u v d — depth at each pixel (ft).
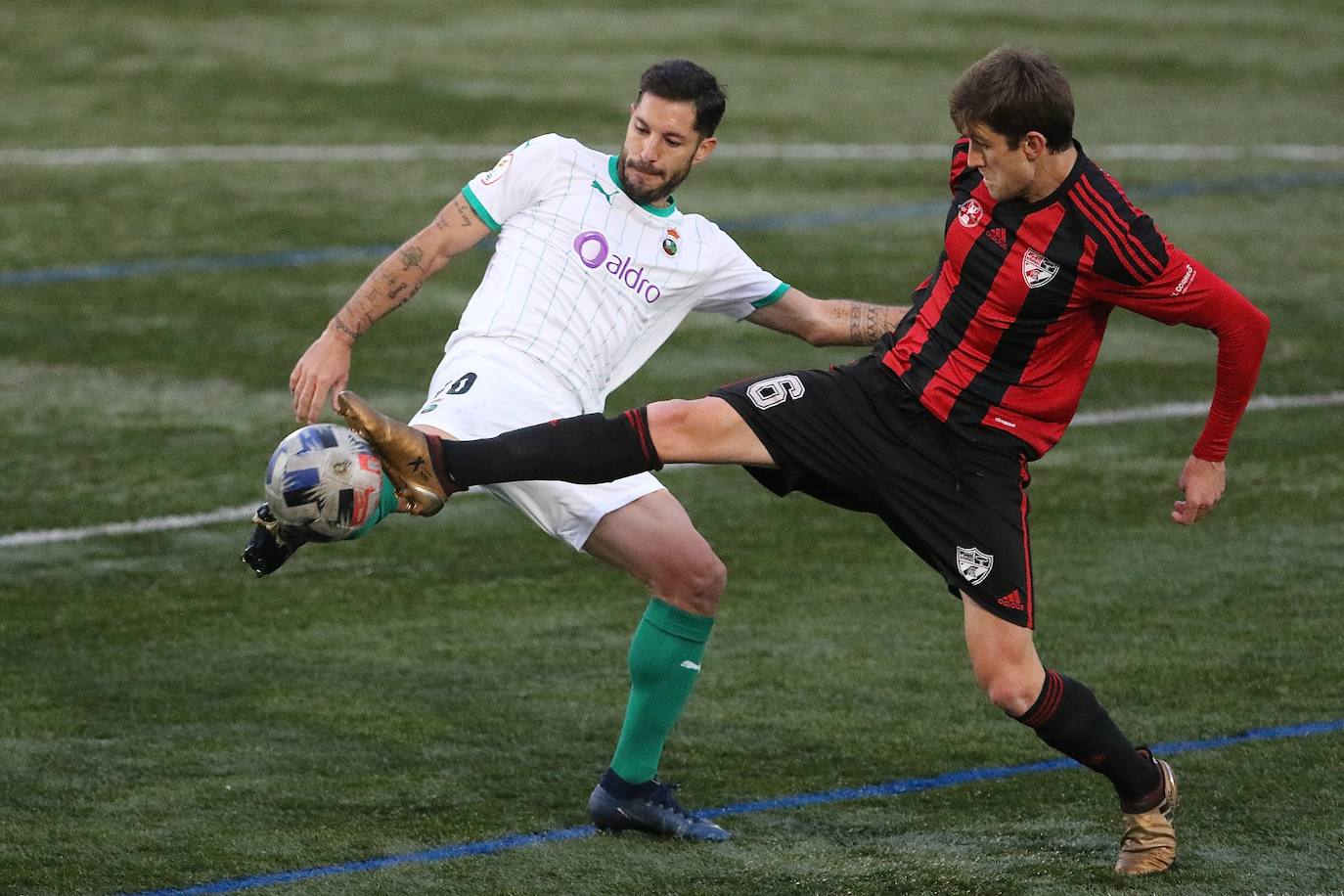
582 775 52.49
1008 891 43.96
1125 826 45.11
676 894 44.24
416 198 127.03
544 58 169.89
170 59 164.86
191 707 57.11
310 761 53.11
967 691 58.95
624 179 50.16
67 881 44.96
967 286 43.32
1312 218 127.75
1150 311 42.68
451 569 70.64
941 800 50.49
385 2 191.11
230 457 82.12
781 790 51.37
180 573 69.36
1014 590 43.29
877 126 151.43
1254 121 156.76
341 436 41.96
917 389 43.65
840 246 118.62
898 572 70.69
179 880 45.06
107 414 87.20
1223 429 44.60
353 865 46.11
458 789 51.24
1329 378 95.25
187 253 114.01
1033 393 43.47
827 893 44.16
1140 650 62.13
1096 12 200.23
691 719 56.65
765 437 43.75
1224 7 204.95
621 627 64.85
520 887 44.73
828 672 60.54
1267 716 56.13
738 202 129.08
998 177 41.88
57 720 55.83
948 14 196.44
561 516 48.67
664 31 183.42
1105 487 79.97
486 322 49.60
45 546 71.67
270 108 150.61
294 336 99.35
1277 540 73.26
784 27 186.91
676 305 51.57
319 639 63.36
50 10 180.55
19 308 102.89
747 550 73.10
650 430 42.96
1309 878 44.45
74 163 133.08
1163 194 133.80
